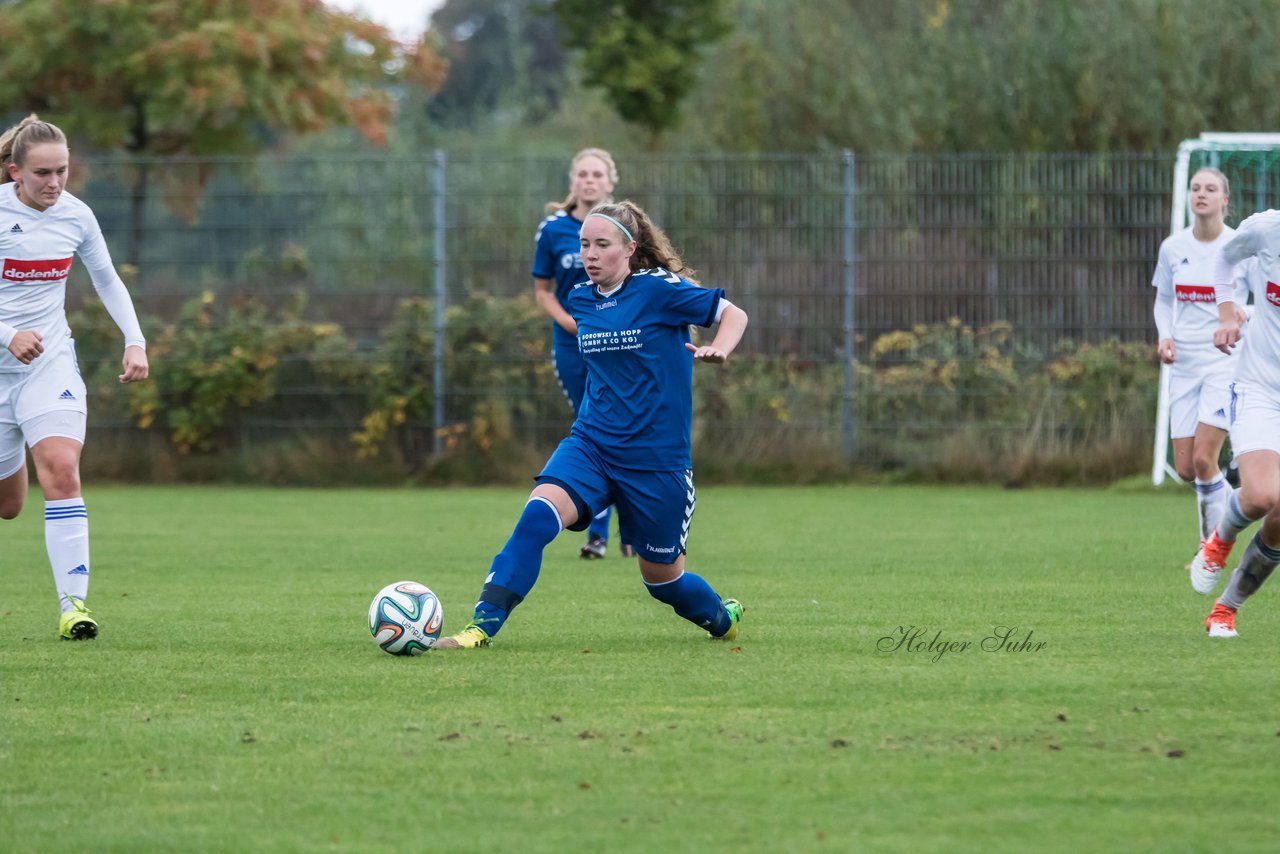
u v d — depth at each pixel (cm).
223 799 1414
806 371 5638
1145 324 5528
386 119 7875
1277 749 1569
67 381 2417
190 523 4434
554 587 3023
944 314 5578
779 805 1384
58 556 2373
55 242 2386
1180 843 1273
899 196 5569
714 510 4734
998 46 7500
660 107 7388
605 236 2206
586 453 2255
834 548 3688
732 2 8731
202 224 5781
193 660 2125
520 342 5712
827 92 7838
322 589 2991
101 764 1541
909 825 1323
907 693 1858
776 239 5594
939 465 5612
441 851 1262
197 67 7012
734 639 2305
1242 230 2283
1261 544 2244
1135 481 5422
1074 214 5519
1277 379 2255
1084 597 2789
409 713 1759
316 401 5788
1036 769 1495
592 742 1612
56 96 7338
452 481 5716
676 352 2222
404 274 5756
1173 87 6881
